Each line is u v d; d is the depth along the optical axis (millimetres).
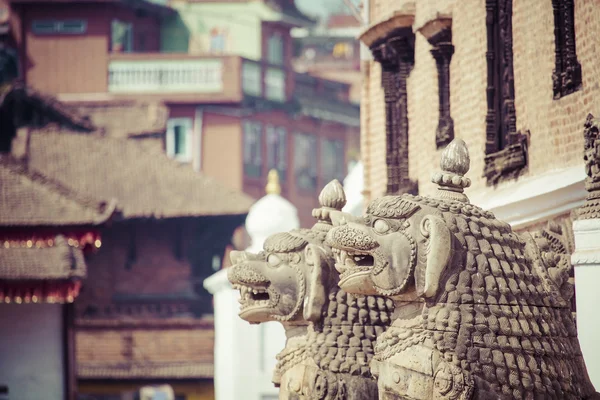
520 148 17516
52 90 78438
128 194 67062
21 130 67812
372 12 25984
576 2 15695
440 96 21375
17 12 78750
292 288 14672
